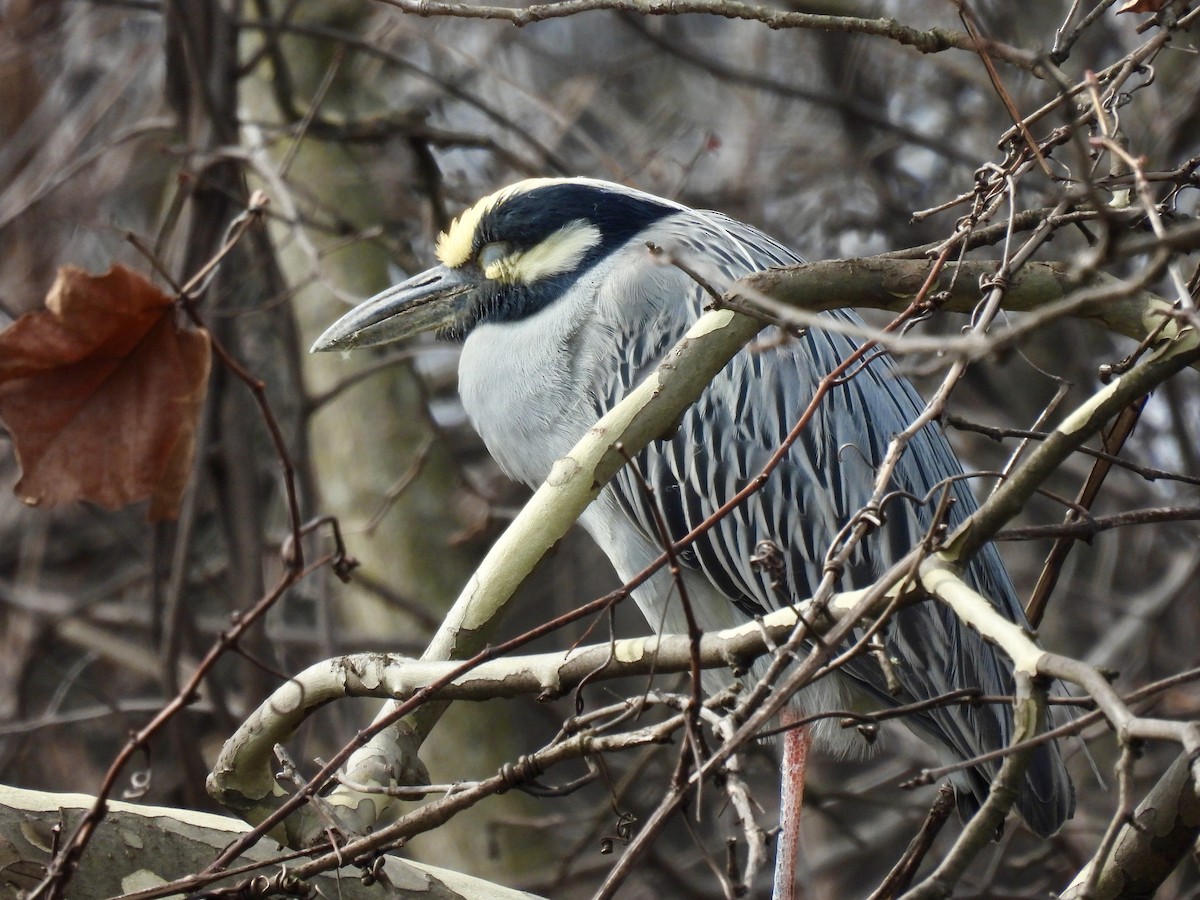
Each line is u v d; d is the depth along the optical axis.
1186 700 12.41
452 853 13.50
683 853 14.38
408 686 5.86
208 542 15.26
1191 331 5.29
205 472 11.77
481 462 15.68
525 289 9.89
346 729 12.70
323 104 14.24
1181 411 12.48
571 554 14.62
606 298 9.58
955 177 14.87
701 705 5.18
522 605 15.47
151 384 4.58
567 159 15.16
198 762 11.52
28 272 14.68
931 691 8.58
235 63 12.45
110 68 15.45
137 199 15.76
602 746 5.37
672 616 9.46
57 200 14.91
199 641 12.70
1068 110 5.00
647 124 16.02
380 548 13.98
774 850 12.46
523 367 9.75
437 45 13.65
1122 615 14.27
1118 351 14.31
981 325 5.54
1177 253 4.69
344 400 14.23
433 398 16.11
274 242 14.06
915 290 5.99
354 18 14.66
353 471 14.14
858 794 11.87
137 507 14.38
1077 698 5.51
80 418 4.57
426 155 12.64
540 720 14.81
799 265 6.00
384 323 10.14
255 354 14.55
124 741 13.87
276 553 13.68
